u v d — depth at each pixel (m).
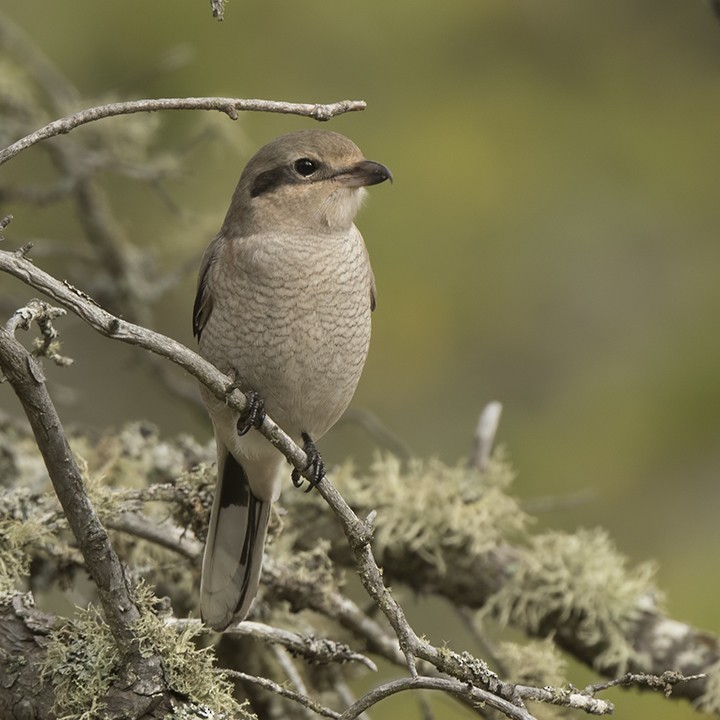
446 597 8.52
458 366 12.45
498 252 12.39
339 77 12.20
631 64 12.66
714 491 11.81
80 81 11.98
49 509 6.80
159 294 10.48
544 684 7.46
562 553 8.33
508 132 12.43
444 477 8.68
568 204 12.46
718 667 7.84
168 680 5.58
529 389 12.43
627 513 11.79
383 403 12.41
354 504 8.53
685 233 12.57
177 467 8.41
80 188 10.30
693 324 12.50
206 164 12.02
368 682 10.27
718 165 12.52
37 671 5.71
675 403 12.17
